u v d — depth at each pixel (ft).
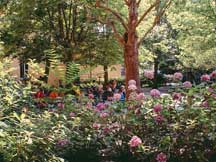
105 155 19.02
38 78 23.25
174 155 17.79
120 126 19.13
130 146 17.83
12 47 60.34
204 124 17.34
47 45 60.29
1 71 16.51
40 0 58.13
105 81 59.41
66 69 22.18
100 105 20.20
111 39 60.44
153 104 18.85
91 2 43.39
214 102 17.81
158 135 18.22
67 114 19.69
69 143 17.69
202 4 66.54
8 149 12.48
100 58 61.36
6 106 14.80
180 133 17.76
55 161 14.16
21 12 59.16
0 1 59.41
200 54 73.61
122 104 19.65
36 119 15.55
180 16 69.21
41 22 61.57
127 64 33.40
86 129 19.27
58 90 21.88
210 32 68.64
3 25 60.23
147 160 18.15
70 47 59.93
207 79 19.20
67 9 61.36
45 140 14.14
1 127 12.86
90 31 61.36
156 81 95.76
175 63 106.11
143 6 57.77
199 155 17.53
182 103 18.33
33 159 13.46
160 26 93.45
